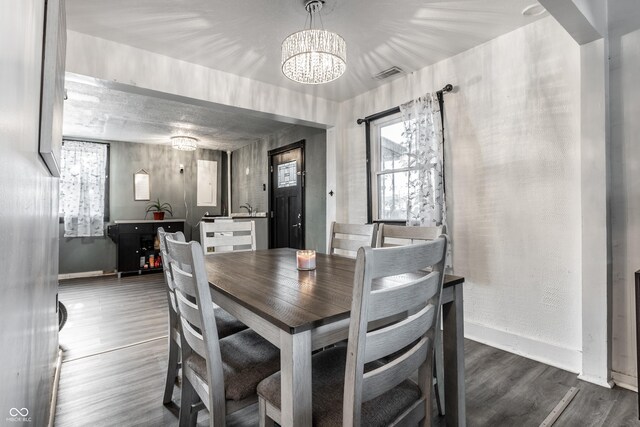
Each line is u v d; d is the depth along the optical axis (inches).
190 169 264.1
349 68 121.1
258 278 58.9
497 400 71.8
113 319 128.6
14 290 25.5
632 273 76.2
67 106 157.4
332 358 49.9
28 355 33.2
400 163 131.7
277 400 40.7
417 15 88.1
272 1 82.3
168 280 63.6
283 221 209.6
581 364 82.7
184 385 56.7
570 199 85.1
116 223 218.1
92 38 98.0
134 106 157.9
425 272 62.1
